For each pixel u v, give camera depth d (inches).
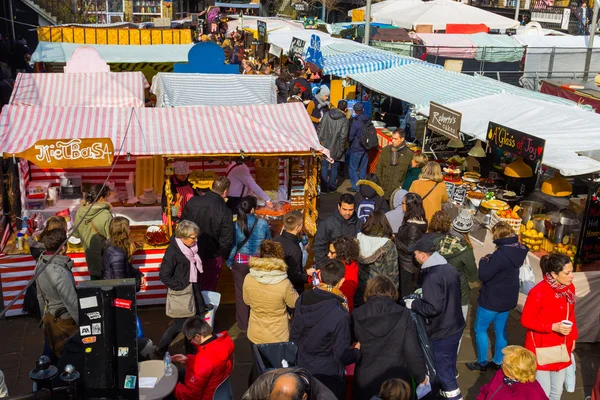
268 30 975.6
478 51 895.7
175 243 234.1
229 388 197.2
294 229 243.1
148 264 286.8
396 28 976.3
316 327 181.0
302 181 349.7
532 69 854.5
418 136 493.0
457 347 212.1
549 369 210.7
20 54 770.8
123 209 331.0
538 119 346.9
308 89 583.2
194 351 239.5
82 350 169.8
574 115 345.7
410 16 1018.7
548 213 300.2
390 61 567.8
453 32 1000.2
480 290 242.4
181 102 367.6
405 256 247.8
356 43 745.0
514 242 232.8
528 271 255.3
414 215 257.3
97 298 142.0
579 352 269.6
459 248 228.7
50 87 395.5
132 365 147.9
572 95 585.6
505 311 238.2
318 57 585.6
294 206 348.2
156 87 412.2
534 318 208.4
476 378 245.9
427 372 194.4
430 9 1023.0
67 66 497.0
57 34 658.8
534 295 208.1
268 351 188.9
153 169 338.6
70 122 299.6
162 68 658.8
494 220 311.6
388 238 239.6
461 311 210.1
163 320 281.6
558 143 294.2
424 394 193.0
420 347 195.5
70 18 1151.0
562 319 207.3
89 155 265.3
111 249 238.7
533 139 274.1
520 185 345.7
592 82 657.0
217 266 273.6
